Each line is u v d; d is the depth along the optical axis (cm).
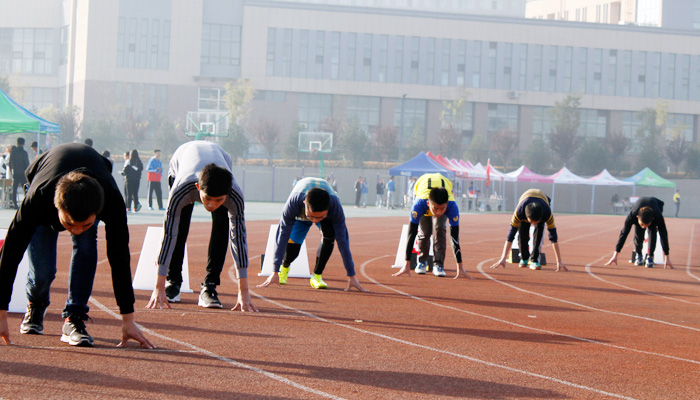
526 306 720
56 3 7038
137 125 5606
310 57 6594
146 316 556
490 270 1078
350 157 5266
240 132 5444
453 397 362
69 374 374
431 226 963
